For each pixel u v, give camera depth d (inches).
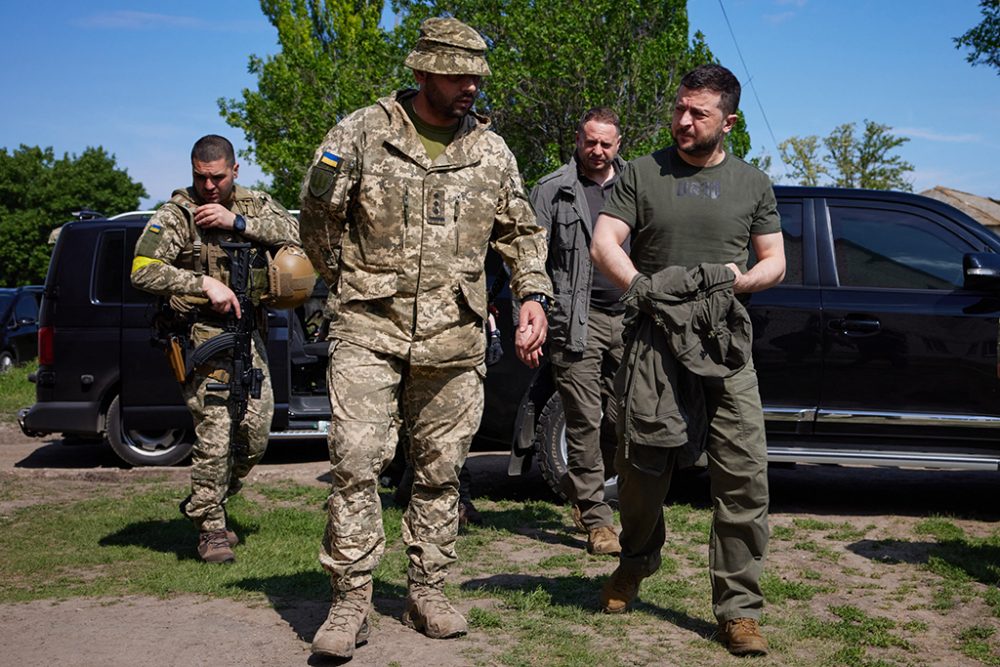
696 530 220.7
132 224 309.1
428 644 138.4
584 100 691.4
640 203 144.3
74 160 2498.8
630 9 681.6
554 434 237.8
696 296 135.8
